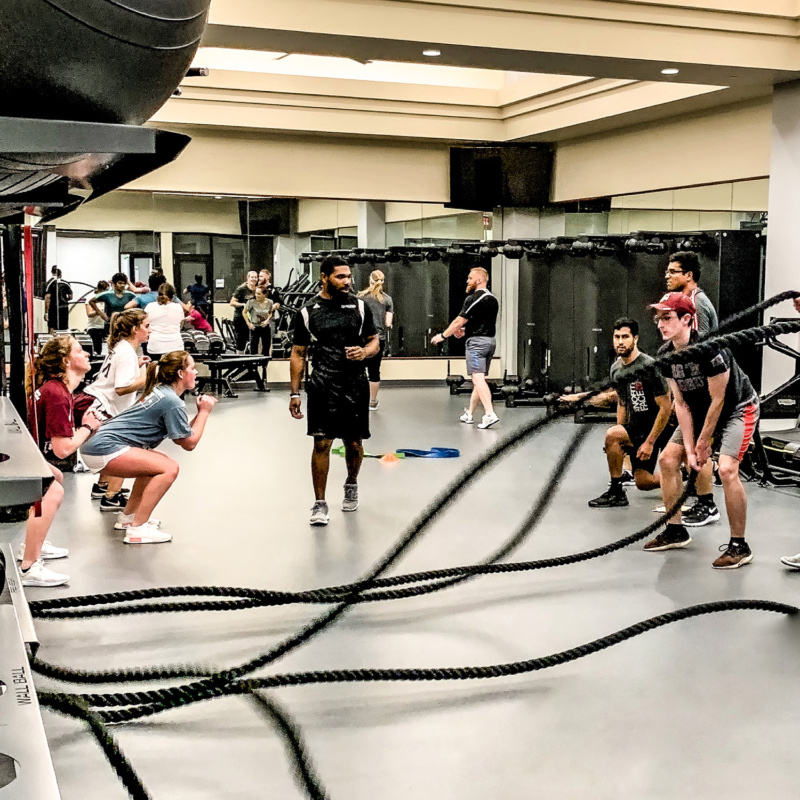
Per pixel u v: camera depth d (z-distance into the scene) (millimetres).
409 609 4230
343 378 5754
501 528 5680
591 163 12438
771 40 8289
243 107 11680
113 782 2686
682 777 2742
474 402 10023
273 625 4012
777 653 3725
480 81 12727
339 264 5680
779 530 5645
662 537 5230
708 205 10867
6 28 804
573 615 4156
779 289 9086
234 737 2988
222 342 12891
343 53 7859
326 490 6828
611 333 10812
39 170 1061
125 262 12602
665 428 6012
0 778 1017
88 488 6945
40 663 2668
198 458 8172
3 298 2590
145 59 881
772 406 7070
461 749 2912
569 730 3045
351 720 3111
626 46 7887
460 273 14109
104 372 6336
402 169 13273
